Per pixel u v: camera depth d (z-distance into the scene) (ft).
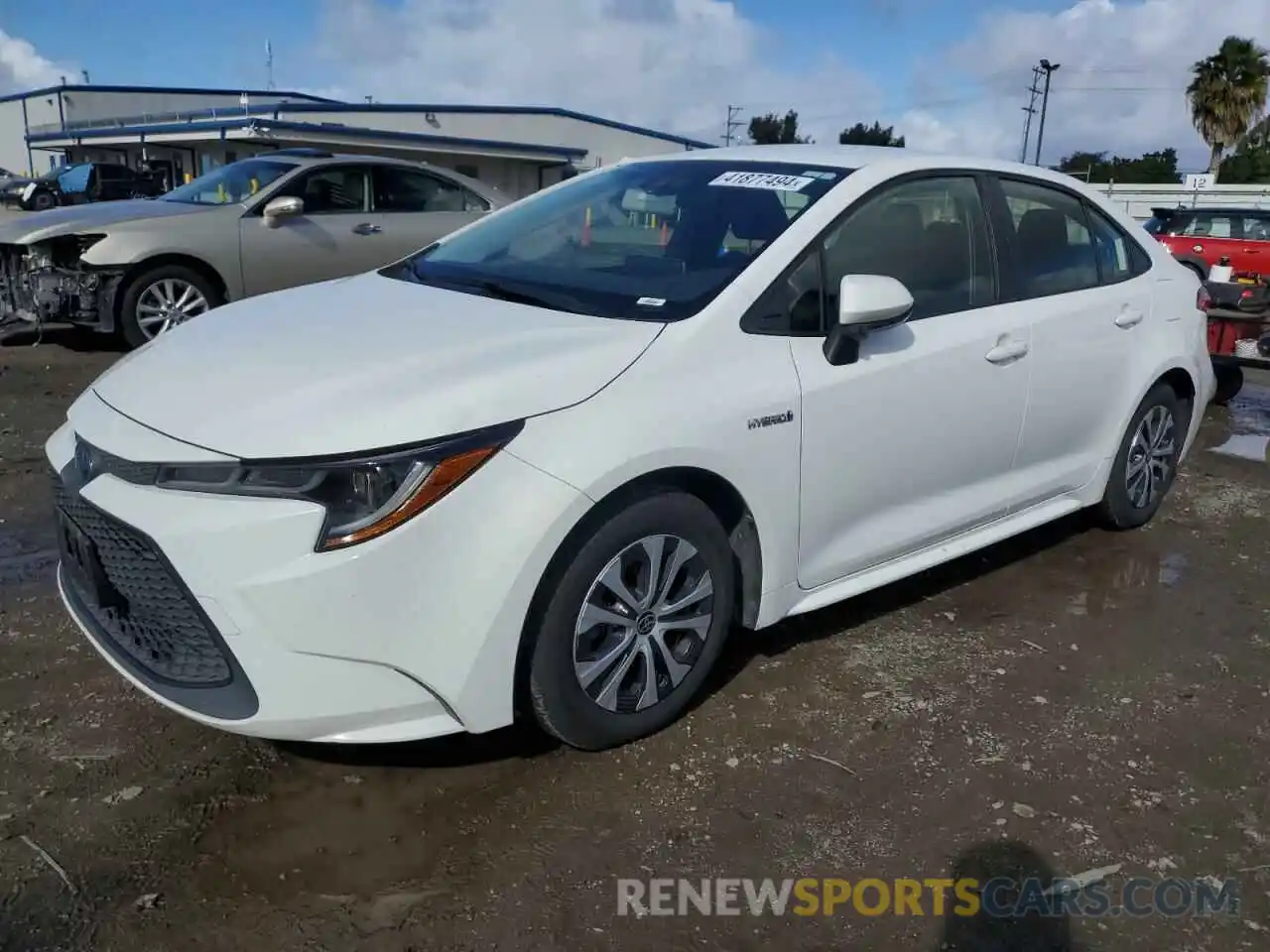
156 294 26.58
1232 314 26.14
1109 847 8.87
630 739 9.85
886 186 11.69
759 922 7.84
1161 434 15.94
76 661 11.04
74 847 8.23
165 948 7.30
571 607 8.89
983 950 7.69
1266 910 8.23
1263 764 10.23
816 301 10.68
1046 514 14.26
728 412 9.60
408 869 8.18
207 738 9.77
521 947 7.47
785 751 9.96
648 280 10.77
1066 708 11.05
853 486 11.03
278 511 7.80
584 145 128.77
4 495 16.11
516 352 9.10
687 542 9.61
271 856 8.25
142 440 8.41
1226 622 13.41
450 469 8.10
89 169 101.45
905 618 13.03
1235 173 188.65
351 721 8.25
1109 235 14.79
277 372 8.93
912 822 9.04
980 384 12.18
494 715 8.67
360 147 99.71
